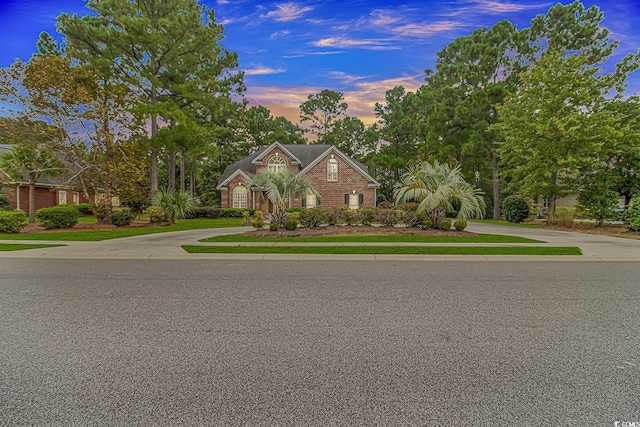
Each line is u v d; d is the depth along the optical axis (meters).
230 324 4.55
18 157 18.59
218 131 34.25
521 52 27.77
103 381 3.08
